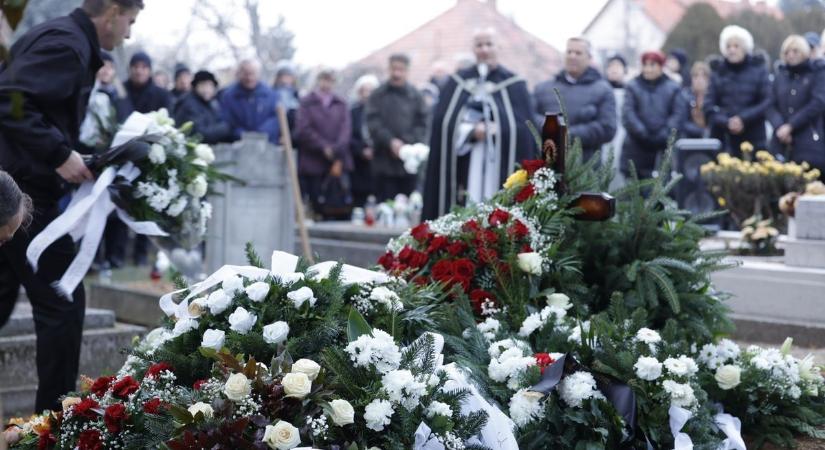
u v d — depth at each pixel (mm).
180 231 5219
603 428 3742
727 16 20641
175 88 11695
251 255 3842
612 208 4676
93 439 3252
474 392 3502
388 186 12617
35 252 4586
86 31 4789
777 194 8422
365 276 3871
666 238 4758
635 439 3871
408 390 3186
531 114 9633
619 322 4180
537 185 4797
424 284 4301
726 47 10219
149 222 5012
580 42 9656
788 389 4246
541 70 29109
